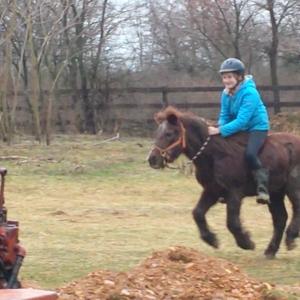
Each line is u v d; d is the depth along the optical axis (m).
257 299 8.65
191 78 39.28
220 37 38.38
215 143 12.01
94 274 9.09
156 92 36.78
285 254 13.02
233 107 12.26
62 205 18.97
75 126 37.41
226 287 8.87
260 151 12.17
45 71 40.28
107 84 37.62
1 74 33.91
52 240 14.22
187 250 9.64
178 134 11.87
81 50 37.44
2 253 7.78
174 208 18.56
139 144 30.95
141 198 20.44
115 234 14.96
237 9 37.22
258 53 39.59
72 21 36.50
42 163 25.61
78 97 37.44
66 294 8.55
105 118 37.38
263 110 12.19
